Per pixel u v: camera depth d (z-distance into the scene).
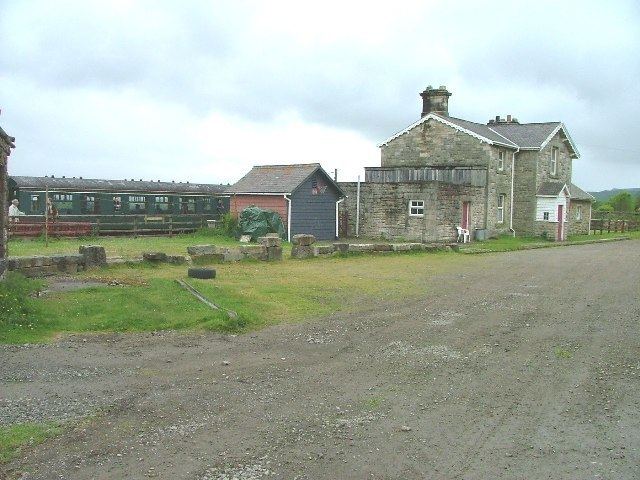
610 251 29.06
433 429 6.27
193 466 5.35
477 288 15.80
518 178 38.50
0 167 12.35
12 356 8.33
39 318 10.06
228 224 30.78
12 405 6.58
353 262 21.25
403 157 37.97
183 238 30.11
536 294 14.89
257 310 11.98
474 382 7.81
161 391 7.21
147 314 10.81
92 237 28.58
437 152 36.69
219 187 39.84
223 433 6.05
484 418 6.59
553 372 8.28
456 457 5.64
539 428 6.35
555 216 37.22
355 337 10.12
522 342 9.92
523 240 35.59
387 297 14.12
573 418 6.63
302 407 6.81
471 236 33.66
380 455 5.64
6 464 5.29
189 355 8.77
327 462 5.48
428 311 12.50
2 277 12.00
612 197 70.88
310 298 13.60
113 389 7.21
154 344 9.29
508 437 6.11
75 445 5.70
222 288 13.88
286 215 30.27
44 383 7.32
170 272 16.22
